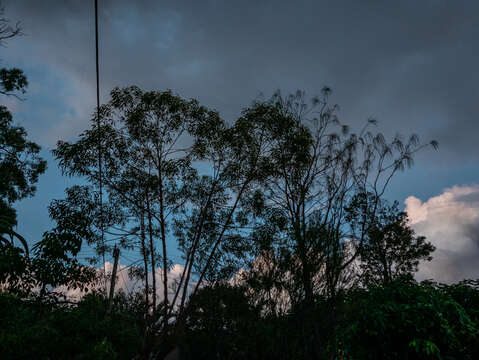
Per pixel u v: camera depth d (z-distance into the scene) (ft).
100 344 26.27
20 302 29.01
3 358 22.40
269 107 41.04
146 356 33.53
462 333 18.43
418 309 18.61
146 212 38.99
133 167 38.75
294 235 35.40
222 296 39.60
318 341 29.99
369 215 39.11
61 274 30.96
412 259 55.01
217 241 38.17
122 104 38.45
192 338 43.68
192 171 38.24
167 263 37.96
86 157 37.04
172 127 38.88
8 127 55.93
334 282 31.68
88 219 35.81
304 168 40.37
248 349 37.99
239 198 40.24
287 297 34.55
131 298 44.91
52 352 24.76
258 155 40.81
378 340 19.61
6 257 28.96
